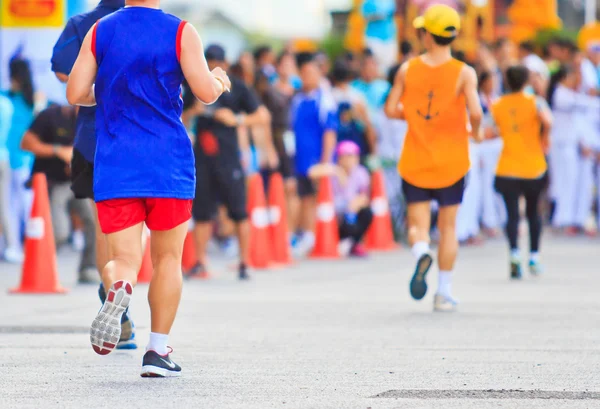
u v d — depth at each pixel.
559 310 23.81
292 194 42.28
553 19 66.38
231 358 17.09
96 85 14.72
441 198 23.48
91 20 18.14
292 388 14.47
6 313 23.08
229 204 30.89
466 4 57.50
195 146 30.84
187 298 26.44
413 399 13.73
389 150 43.69
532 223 32.06
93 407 13.14
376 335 19.84
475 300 25.83
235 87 30.42
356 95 41.56
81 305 24.70
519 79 31.62
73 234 43.06
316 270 34.50
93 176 16.16
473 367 16.28
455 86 23.28
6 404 13.32
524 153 31.47
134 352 17.59
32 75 38.31
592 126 46.75
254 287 29.23
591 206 50.41
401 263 37.03
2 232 38.03
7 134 37.25
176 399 13.65
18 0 39.56
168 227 14.80
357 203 38.69
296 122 40.31
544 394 14.11
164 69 14.56
